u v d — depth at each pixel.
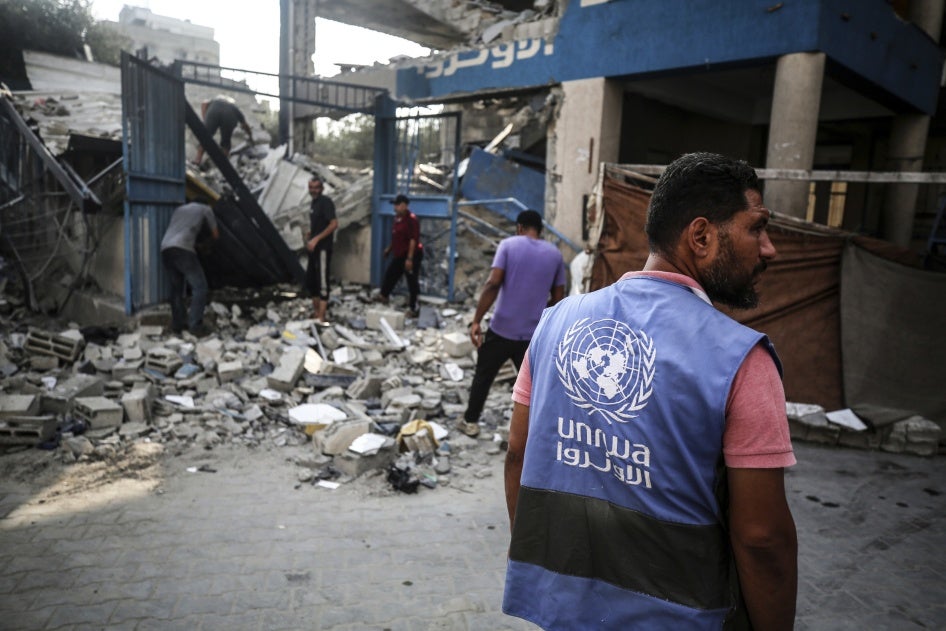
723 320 1.09
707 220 1.17
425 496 3.94
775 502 1.03
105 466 4.13
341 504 3.78
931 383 5.11
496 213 11.39
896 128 11.73
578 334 1.22
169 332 6.82
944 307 5.07
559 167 9.82
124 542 3.25
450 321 8.12
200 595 2.83
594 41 9.25
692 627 1.07
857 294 5.23
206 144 8.06
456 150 8.83
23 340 6.13
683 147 13.18
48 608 2.70
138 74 6.56
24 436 4.38
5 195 8.00
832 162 14.98
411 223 8.26
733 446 1.03
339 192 10.43
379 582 2.98
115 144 7.52
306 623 2.66
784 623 1.08
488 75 10.62
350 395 5.50
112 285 7.44
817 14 7.50
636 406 1.10
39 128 8.89
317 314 7.63
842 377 5.30
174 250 6.69
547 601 1.21
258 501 3.78
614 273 5.48
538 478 1.25
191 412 5.01
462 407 5.39
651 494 1.09
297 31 13.57
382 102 9.66
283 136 14.10
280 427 4.96
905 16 11.21
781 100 7.87
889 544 3.50
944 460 4.81
